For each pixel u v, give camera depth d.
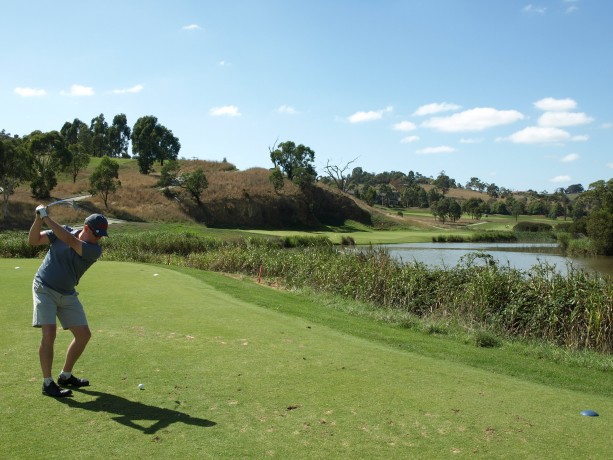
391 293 15.58
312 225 90.69
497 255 47.78
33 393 5.30
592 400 6.11
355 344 8.14
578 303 12.05
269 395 5.54
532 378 7.25
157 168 104.25
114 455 4.04
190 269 18.67
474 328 12.10
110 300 10.85
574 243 52.59
